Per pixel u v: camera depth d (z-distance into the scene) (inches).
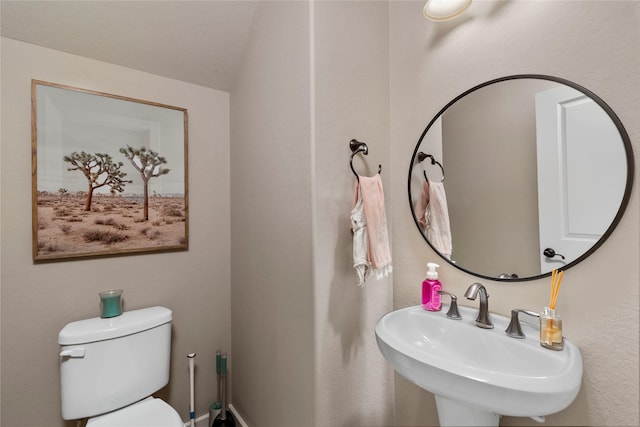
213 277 68.4
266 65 53.7
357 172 47.4
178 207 63.1
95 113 53.9
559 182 33.9
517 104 37.2
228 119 70.4
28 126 48.6
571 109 33.0
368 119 49.4
